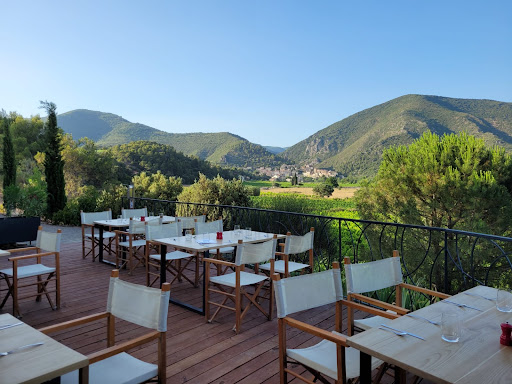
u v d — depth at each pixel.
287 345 3.12
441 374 1.24
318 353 2.11
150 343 3.12
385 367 2.08
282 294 2.06
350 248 10.92
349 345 1.53
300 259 6.96
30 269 3.98
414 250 8.25
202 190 11.78
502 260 7.56
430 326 1.68
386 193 9.90
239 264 3.38
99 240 6.10
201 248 3.84
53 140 13.58
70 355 1.45
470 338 1.55
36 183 13.75
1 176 18.06
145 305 1.96
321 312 3.97
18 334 1.64
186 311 3.96
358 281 2.46
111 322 2.11
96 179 31.75
